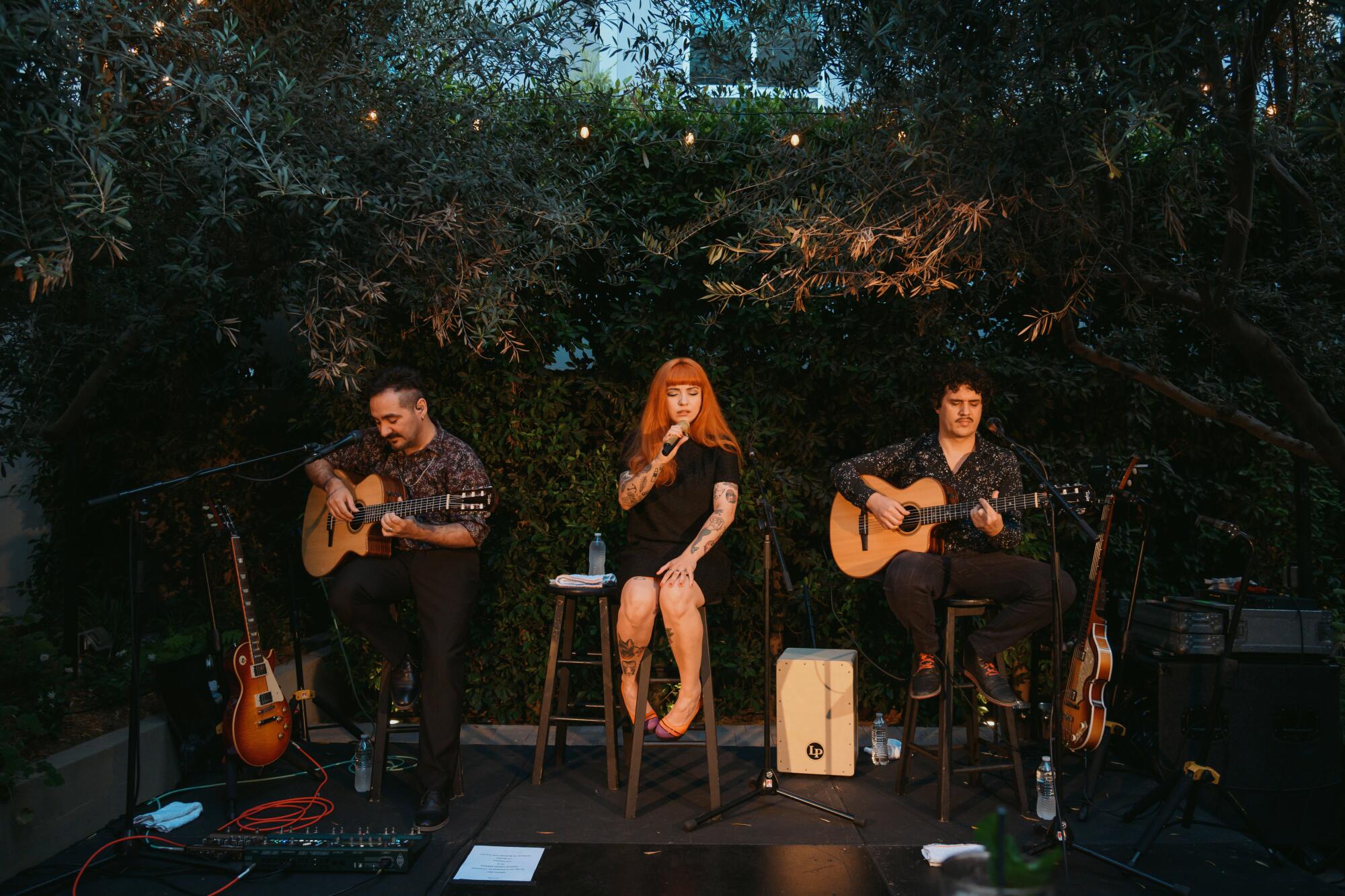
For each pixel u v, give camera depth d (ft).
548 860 9.30
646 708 10.64
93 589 15.14
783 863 9.24
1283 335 11.00
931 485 11.41
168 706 11.52
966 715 12.06
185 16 8.78
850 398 14.06
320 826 10.23
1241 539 13.83
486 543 13.97
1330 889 8.90
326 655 14.71
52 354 11.23
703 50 11.15
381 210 9.59
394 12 10.43
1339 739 11.05
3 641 11.08
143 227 9.82
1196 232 13.33
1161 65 7.38
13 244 7.07
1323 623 11.16
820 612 14.10
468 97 11.09
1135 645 12.18
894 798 11.21
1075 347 11.55
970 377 11.54
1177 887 8.61
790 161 11.32
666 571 10.62
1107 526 10.53
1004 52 8.09
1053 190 9.00
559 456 13.94
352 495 11.21
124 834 9.28
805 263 10.26
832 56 9.72
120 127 7.86
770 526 10.52
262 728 10.75
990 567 10.87
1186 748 11.03
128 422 15.05
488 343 13.16
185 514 14.97
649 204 13.47
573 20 10.91
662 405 11.64
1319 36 8.00
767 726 11.02
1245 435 13.92
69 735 10.74
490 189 10.99
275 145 8.87
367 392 13.30
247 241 10.77
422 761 10.43
